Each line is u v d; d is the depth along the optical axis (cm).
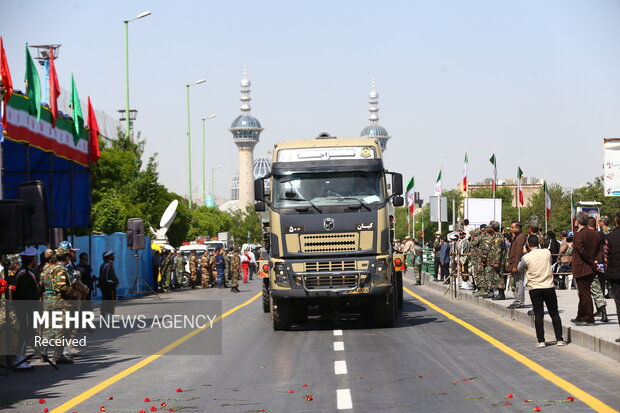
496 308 2369
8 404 1072
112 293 2462
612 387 1070
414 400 1015
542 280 1530
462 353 1462
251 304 3117
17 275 1450
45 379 1314
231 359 1476
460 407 961
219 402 1040
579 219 1694
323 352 1541
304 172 1986
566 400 983
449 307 2623
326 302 2066
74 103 2689
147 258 4450
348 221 1961
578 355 1397
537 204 10775
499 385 1108
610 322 1736
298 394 1082
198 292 4381
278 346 1666
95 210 4756
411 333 1852
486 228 2603
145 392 1140
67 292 1480
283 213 1970
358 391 1091
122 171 4925
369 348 1585
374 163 1991
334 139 2055
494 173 4209
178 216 8025
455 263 3269
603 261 1723
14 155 2738
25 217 1264
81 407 1037
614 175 3300
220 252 4959
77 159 2762
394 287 2122
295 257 1973
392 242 2134
